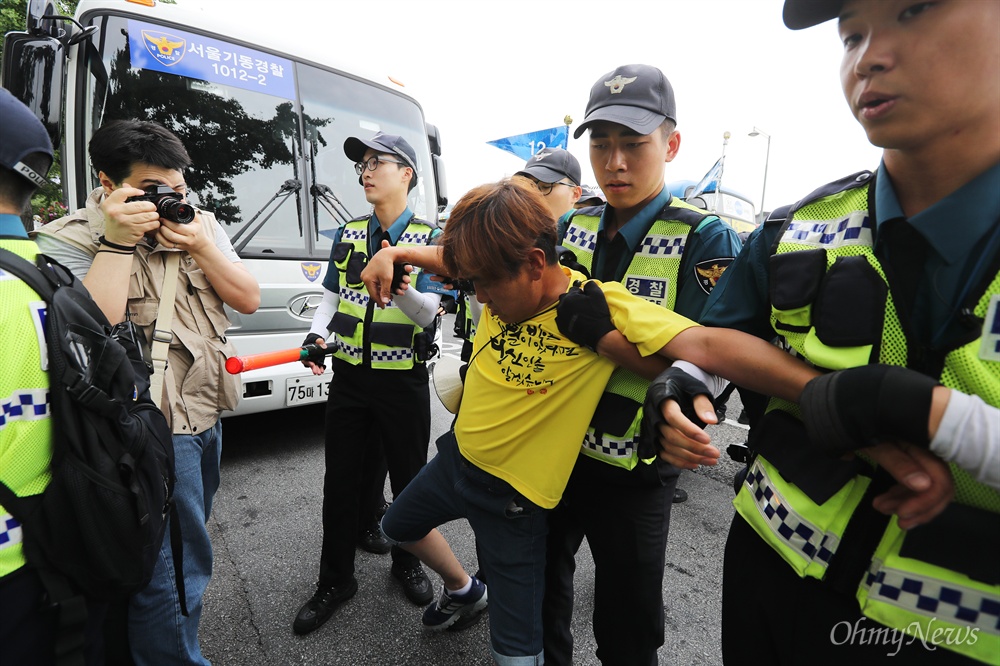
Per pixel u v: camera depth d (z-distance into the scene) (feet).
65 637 2.88
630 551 4.07
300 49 11.86
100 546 2.90
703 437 2.48
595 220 4.90
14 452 2.64
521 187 3.41
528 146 12.45
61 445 2.80
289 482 9.99
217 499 9.25
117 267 3.88
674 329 3.01
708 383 2.85
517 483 3.72
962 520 2.05
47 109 5.68
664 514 4.17
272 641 5.97
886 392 1.88
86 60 9.12
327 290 7.18
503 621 3.90
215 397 4.71
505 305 3.59
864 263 2.31
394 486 6.73
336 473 6.35
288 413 13.99
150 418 3.47
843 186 2.60
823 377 2.15
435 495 4.39
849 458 2.40
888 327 2.24
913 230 2.18
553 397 3.61
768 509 2.70
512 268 3.30
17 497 2.68
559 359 3.58
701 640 6.34
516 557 3.87
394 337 6.21
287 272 10.87
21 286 2.72
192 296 4.63
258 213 10.91
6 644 2.71
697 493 10.53
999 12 1.80
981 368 1.97
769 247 2.84
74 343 2.82
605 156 4.23
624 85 4.08
